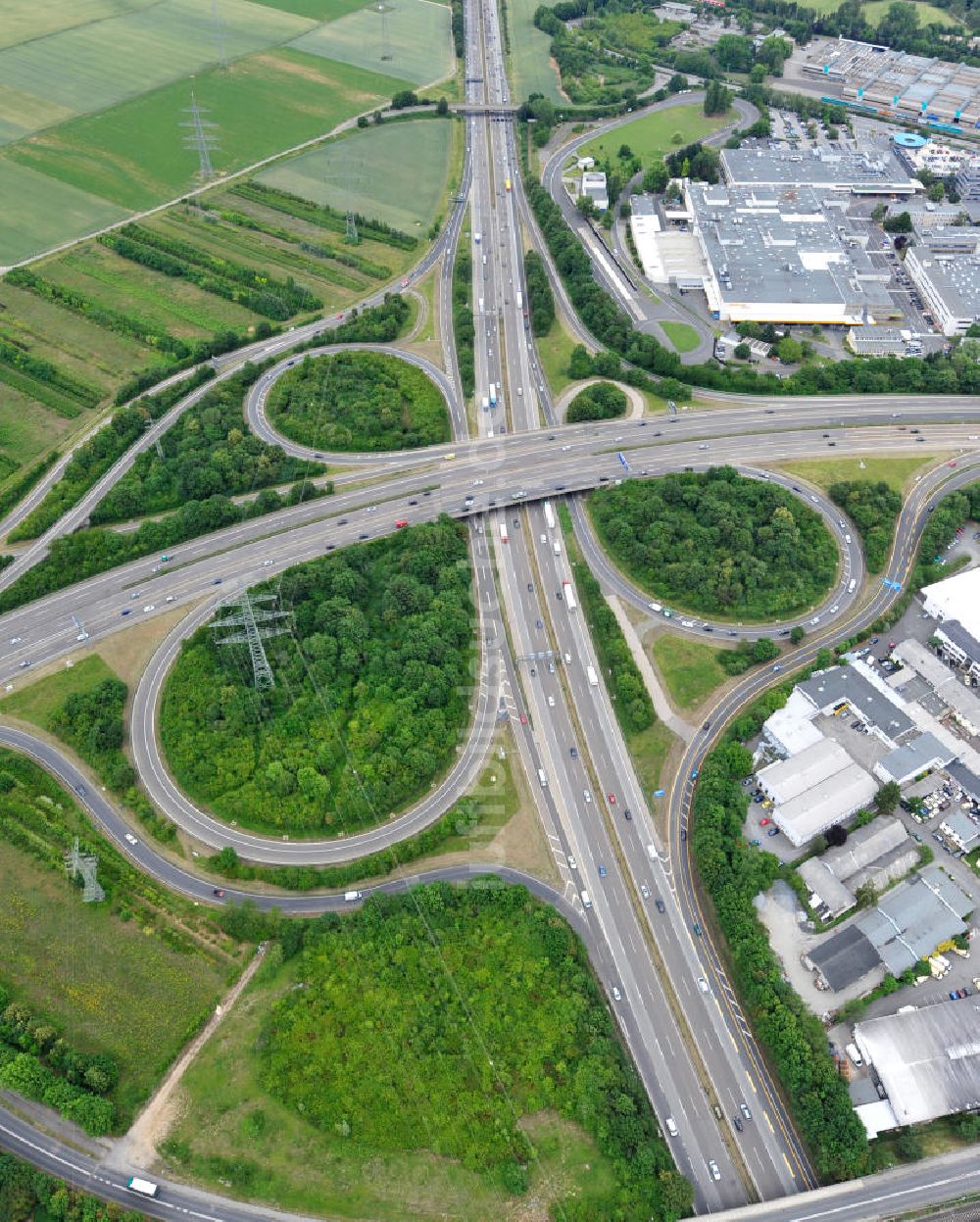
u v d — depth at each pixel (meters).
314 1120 194.62
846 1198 185.00
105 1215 181.00
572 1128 194.62
